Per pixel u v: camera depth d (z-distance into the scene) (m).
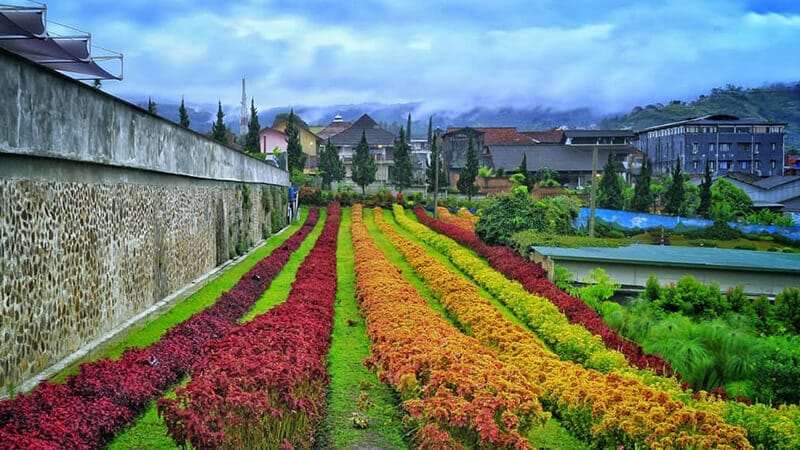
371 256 30.11
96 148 13.73
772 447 10.08
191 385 8.31
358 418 11.05
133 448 9.02
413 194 69.81
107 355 12.91
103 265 14.66
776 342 14.24
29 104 10.83
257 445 8.49
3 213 10.46
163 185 19.42
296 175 74.44
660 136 95.81
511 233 34.72
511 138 97.19
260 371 9.21
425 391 10.27
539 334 18.17
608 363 14.25
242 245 31.39
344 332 17.28
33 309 11.39
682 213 58.34
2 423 8.24
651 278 20.27
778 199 70.06
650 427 9.54
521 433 9.98
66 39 16.89
